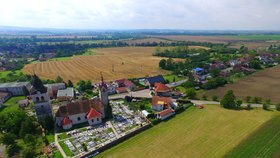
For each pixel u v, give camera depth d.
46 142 80.12
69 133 87.94
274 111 104.94
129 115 105.69
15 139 85.25
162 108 110.62
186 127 90.88
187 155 71.31
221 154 71.00
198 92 140.62
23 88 144.88
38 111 95.25
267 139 79.00
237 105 111.44
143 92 142.50
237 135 82.56
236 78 171.88
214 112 105.50
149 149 75.62
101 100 103.75
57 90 140.00
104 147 77.38
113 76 191.12
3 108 120.88
